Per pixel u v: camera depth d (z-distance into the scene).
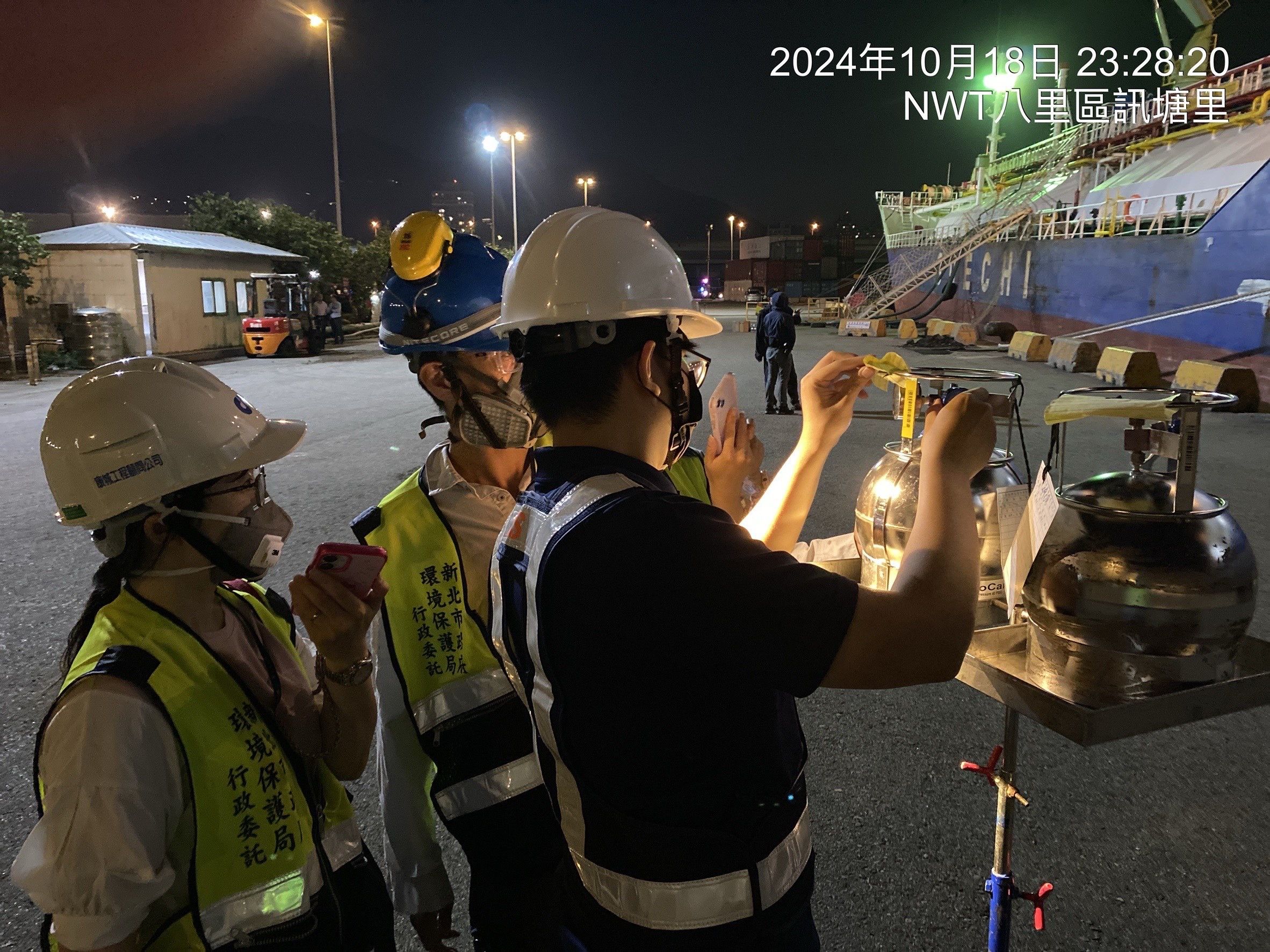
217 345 22.41
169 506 1.23
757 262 86.00
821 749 3.45
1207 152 24.70
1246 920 2.47
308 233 29.83
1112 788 3.15
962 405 1.10
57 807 1.08
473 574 1.65
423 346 1.63
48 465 1.23
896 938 2.42
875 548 1.48
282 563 5.59
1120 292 21.17
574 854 1.08
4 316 19.69
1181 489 1.20
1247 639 1.32
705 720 0.97
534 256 1.09
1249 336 15.14
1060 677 1.26
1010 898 1.63
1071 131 35.03
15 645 4.38
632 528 0.93
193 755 1.18
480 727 1.63
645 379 1.07
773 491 1.63
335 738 1.43
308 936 1.28
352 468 8.37
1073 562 1.20
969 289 32.22
